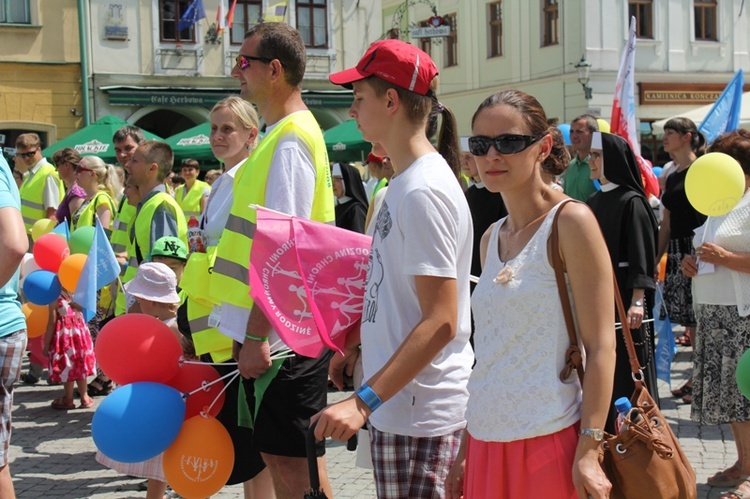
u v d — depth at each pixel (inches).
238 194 141.2
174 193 541.0
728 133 199.9
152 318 151.4
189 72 888.9
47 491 209.6
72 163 354.9
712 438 239.1
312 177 140.9
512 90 102.8
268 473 163.5
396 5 1322.6
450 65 1267.2
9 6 816.3
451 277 105.0
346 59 952.3
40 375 340.2
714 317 196.7
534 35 1115.9
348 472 216.2
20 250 136.6
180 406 145.2
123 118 861.8
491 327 102.0
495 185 101.5
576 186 277.9
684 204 289.3
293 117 143.3
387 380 100.7
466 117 1245.7
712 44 1099.9
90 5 845.2
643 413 97.3
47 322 285.9
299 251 120.8
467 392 115.8
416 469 112.9
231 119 165.0
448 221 105.9
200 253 153.8
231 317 138.5
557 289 97.8
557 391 97.0
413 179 108.2
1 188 138.6
